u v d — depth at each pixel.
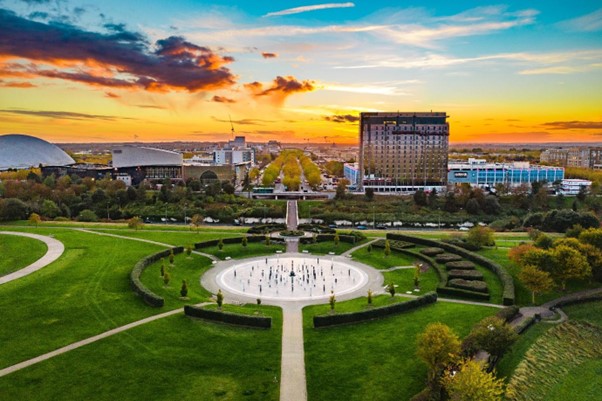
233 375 103.94
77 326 127.44
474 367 89.62
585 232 182.38
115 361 108.94
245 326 128.88
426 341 99.00
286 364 108.69
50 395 95.62
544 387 105.88
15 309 138.00
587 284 165.25
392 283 163.00
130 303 144.38
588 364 119.12
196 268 192.62
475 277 168.12
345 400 95.12
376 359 110.75
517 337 108.75
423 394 93.00
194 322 131.12
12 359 109.50
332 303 142.88
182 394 96.62
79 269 176.75
